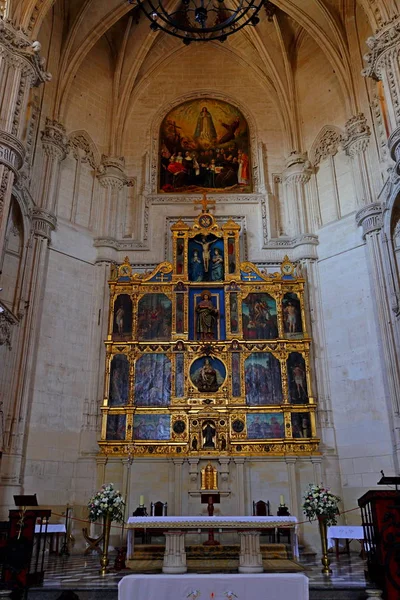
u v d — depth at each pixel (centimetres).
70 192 2080
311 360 1916
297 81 2348
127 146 2316
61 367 1830
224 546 1288
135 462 1777
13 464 1574
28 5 1670
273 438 1803
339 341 1898
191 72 2433
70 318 1909
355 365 1827
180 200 2200
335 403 1852
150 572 1129
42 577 994
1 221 1452
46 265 1883
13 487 1548
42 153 1994
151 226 2166
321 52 2292
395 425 1617
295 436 1806
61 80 2112
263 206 2177
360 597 909
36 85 1731
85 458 1777
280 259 2102
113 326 1958
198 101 2405
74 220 2061
